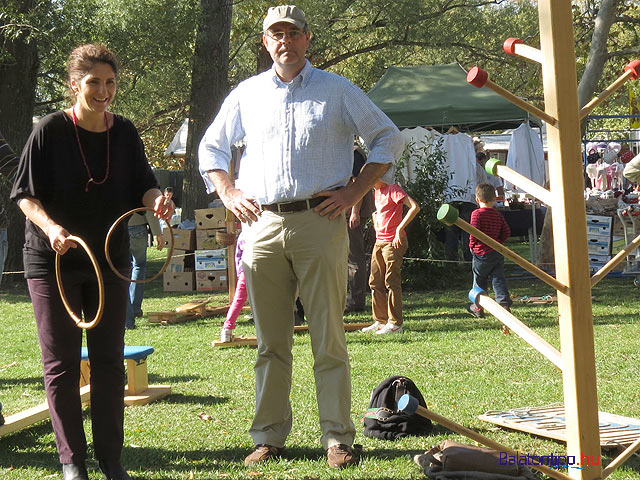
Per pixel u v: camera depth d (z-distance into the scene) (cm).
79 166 377
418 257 1298
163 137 3466
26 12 1612
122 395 394
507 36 2806
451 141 1438
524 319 919
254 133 410
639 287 1226
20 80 1648
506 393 559
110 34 1883
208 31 1962
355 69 3122
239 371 674
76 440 377
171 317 1006
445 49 2820
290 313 423
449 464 382
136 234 970
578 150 285
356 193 401
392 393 471
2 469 414
